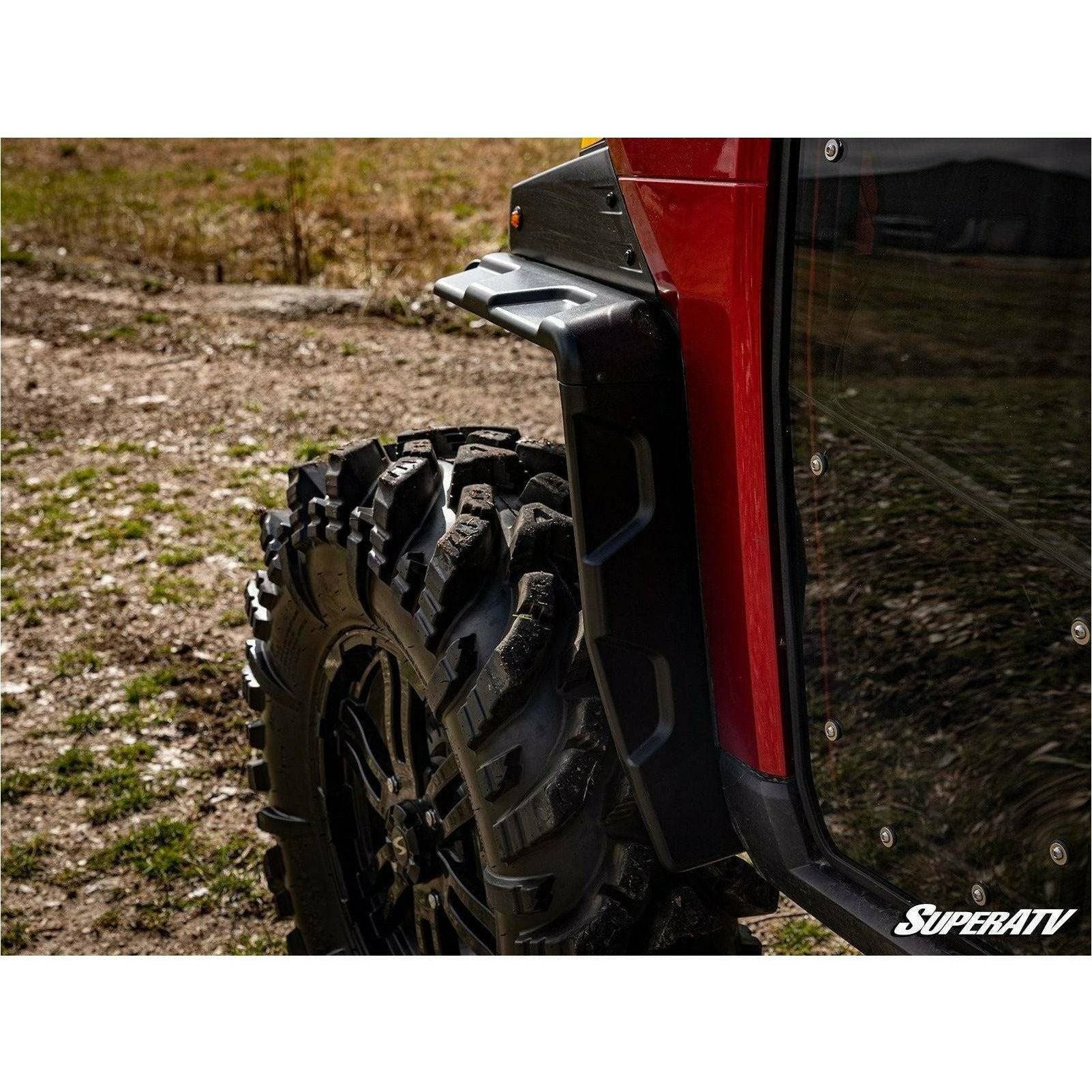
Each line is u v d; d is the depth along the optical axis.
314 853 2.44
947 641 1.28
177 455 5.69
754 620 1.51
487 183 11.02
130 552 4.73
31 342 7.51
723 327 1.44
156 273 9.10
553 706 1.69
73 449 5.83
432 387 6.49
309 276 8.91
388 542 1.87
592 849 1.69
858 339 1.31
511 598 1.75
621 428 1.52
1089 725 1.16
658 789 1.60
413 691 1.99
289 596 2.23
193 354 7.22
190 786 3.38
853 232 1.28
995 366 1.16
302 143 13.23
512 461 1.93
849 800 1.47
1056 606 1.17
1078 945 1.22
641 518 1.55
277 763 2.44
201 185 11.84
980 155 1.14
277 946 2.82
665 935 1.69
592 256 1.70
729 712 1.59
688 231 1.47
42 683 3.88
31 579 4.55
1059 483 1.13
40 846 3.16
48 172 12.77
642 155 1.55
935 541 1.27
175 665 3.94
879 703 1.39
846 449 1.35
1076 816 1.19
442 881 2.02
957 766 1.30
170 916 2.92
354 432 5.89
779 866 1.56
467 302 1.76
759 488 1.46
